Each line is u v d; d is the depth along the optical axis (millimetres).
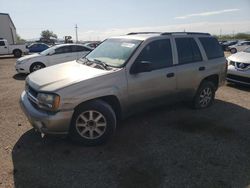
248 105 6492
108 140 4363
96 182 3279
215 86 6277
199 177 3412
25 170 3518
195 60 5578
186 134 4688
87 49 12719
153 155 3938
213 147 4227
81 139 4117
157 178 3375
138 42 4758
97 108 4059
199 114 5730
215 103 6609
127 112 4547
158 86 4816
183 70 5215
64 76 4156
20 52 25969
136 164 3689
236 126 5102
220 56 6230
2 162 3701
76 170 3531
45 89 3795
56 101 3715
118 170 3541
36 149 4082
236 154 4023
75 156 3887
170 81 5008
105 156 3895
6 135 4594
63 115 3764
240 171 3566
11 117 5531
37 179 3326
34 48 27609
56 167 3598
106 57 4867
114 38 5426
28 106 4074
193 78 5477
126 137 4531
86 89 3904
